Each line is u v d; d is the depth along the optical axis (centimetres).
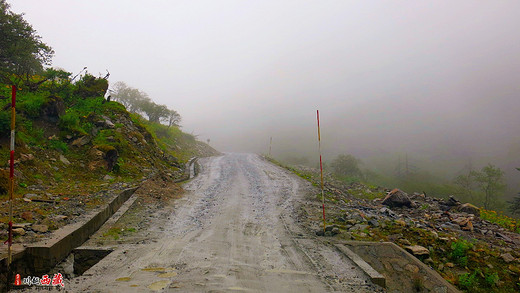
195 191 1698
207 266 679
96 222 926
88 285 545
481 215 1603
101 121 1825
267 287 571
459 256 866
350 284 614
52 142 1405
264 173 2603
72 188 1176
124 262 682
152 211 1187
